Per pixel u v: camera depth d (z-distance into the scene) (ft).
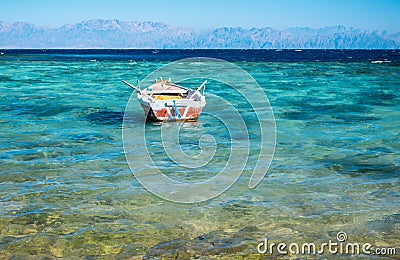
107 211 25.99
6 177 31.96
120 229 23.53
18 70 159.02
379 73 143.33
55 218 24.81
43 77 125.18
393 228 23.67
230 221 24.68
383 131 49.21
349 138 45.68
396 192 29.30
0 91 87.40
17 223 24.03
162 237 22.63
